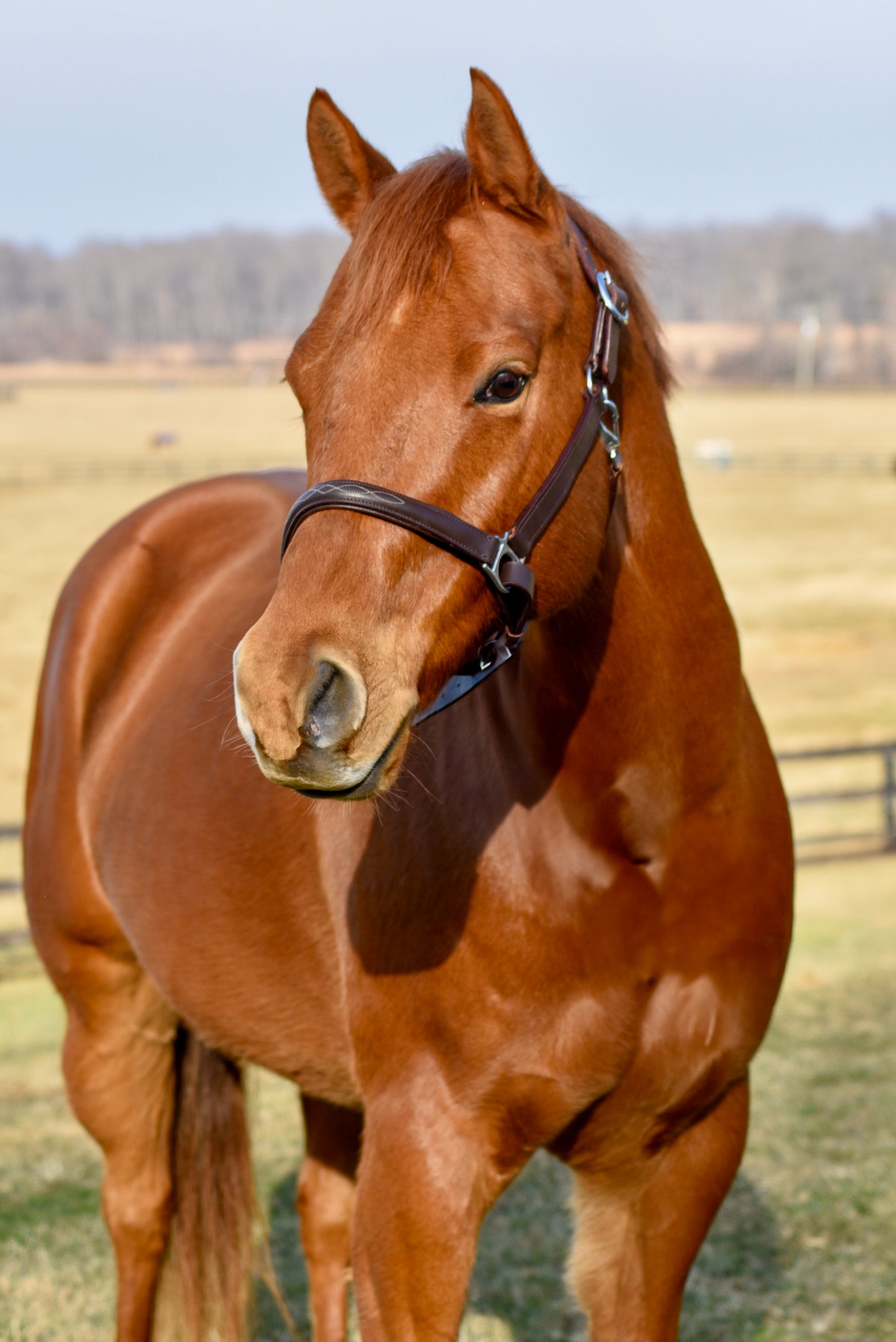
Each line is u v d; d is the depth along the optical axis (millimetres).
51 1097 7051
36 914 3684
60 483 54469
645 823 2332
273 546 3529
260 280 169625
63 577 36562
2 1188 5566
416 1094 2412
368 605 1867
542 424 1995
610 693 2285
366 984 2494
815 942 9914
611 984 2350
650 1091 2436
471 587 1968
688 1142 2568
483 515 1942
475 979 2350
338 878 2650
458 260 1928
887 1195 5062
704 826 2396
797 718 21984
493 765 2410
